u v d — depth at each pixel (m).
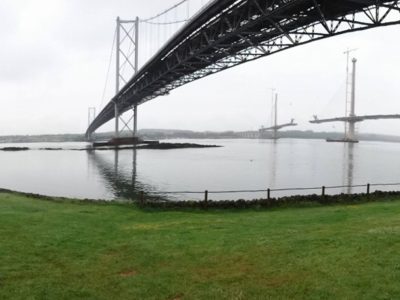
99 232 12.85
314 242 10.17
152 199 30.58
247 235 11.76
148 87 77.81
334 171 57.22
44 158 82.31
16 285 8.09
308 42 34.53
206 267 9.00
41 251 10.41
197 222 14.59
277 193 33.81
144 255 10.09
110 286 8.09
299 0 27.19
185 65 52.75
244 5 33.41
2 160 76.62
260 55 42.00
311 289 7.37
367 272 7.88
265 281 7.94
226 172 53.91
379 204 18.73
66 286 8.09
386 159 86.12
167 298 7.45
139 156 87.88
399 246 9.27
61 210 17.03
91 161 73.62
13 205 17.77
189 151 111.06
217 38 40.91
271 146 166.88
